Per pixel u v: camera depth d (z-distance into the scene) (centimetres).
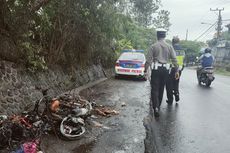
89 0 950
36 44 818
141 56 1498
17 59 703
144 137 543
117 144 504
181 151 490
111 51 1680
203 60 1445
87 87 1126
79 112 557
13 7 652
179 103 898
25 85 706
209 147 513
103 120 646
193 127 633
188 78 1875
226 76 2427
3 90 607
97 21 1058
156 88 717
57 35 927
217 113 775
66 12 893
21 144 426
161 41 721
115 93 1011
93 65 1455
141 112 734
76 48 1158
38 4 702
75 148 481
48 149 468
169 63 728
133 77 1558
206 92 1175
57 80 938
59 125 535
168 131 598
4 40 655
